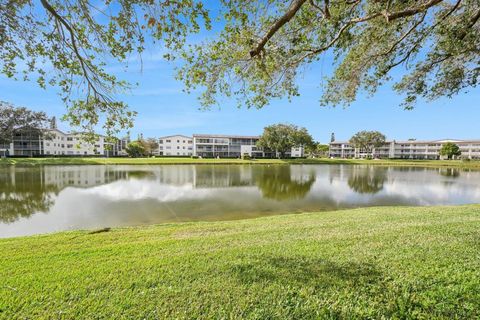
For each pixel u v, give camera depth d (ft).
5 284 8.27
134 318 6.60
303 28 12.57
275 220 21.44
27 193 39.70
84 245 13.35
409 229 14.53
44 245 13.43
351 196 42.68
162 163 119.75
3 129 113.91
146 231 17.20
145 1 8.96
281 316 6.68
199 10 9.12
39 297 7.50
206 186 51.98
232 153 223.71
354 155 269.85
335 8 12.12
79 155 164.35
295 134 171.32
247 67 13.38
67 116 11.60
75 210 29.48
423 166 138.82
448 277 8.41
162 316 6.68
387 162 160.76
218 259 10.36
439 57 17.06
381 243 12.05
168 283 8.32
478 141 222.48
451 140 239.30
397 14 10.90
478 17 13.57
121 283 8.32
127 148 183.11
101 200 35.50
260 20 11.50
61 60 10.76
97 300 7.36
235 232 16.21
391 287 7.90
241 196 41.09
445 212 21.67
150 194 41.19
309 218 21.74
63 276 8.86
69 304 7.16
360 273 8.82
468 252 10.63
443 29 15.03
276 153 205.16
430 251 10.77
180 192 43.91
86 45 10.69
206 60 12.57
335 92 19.98
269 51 12.92
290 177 71.92
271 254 10.84
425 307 6.97
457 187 55.36
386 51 17.10
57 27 10.25
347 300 7.32
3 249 12.68
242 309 6.95
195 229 17.63
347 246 11.77
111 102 12.20
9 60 10.37
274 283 8.23
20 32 9.95
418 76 18.70
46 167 92.63
